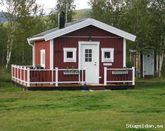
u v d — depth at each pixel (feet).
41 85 84.28
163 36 125.80
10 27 140.56
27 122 48.52
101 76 89.76
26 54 154.81
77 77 86.02
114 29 90.02
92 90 84.28
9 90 85.81
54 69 84.74
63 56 88.17
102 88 86.07
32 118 50.98
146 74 129.49
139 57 129.29
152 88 88.63
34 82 83.87
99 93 77.77
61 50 88.02
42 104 63.26
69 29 87.40
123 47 91.20
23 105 62.49
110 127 45.16
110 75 87.25
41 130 44.14
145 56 129.08
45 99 69.46
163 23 124.98
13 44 141.79
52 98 70.64
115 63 90.63
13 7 139.95
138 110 56.29
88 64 89.35
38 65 96.73
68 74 85.61
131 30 123.34
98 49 89.76
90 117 51.16
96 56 89.76
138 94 75.72
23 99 70.03
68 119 49.96
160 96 72.28
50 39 86.99
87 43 89.25
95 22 88.79
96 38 89.71
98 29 89.86
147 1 125.49
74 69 86.38
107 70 87.15
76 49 88.79
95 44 89.71
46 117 51.49
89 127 45.24
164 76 127.65
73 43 88.63
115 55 90.68
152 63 130.00
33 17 141.79
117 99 68.28
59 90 83.87
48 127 45.55
